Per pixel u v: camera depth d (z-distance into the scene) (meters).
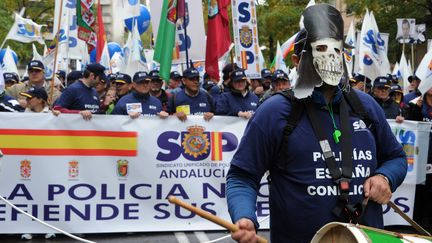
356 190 2.90
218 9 10.16
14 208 6.88
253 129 2.97
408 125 7.95
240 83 8.91
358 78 11.55
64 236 7.42
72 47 13.97
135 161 7.44
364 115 3.02
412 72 17.42
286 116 2.94
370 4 25.05
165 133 7.50
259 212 7.72
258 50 10.50
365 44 11.52
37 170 7.27
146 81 8.25
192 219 7.59
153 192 7.48
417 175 7.96
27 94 7.88
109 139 7.38
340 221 2.87
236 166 2.99
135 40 12.79
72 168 7.32
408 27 17.39
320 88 2.96
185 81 8.92
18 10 30.84
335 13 2.99
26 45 31.23
